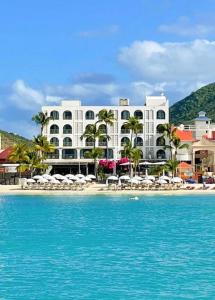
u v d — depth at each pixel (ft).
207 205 258.37
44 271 110.11
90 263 117.60
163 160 469.16
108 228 175.11
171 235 158.20
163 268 112.27
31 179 364.17
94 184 396.98
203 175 411.75
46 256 125.80
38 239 151.94
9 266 114.93
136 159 414.82
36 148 413.39
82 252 130.52
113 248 135.74
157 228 174.29
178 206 253.65
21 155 403.75
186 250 132.05
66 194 327.47
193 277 104.47
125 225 183.11
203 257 123.24
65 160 462.60
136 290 95.81
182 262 117.91
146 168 422.00
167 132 440.04
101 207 251.39
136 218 204.74
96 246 139.13
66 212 229.04
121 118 476.95
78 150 472.03
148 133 474.49
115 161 447.01
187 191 332.19
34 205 264.11
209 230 168.45
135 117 450.71
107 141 458.50
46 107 476.13
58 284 99.96
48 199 297.74
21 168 398.62
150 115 476.54
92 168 467.11
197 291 94.94
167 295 92.73
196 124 533.14
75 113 476.54
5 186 379.76
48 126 475.31
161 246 138.31
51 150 419.95
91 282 101.35
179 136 470.39
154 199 293.23
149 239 150.51
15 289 96.73
